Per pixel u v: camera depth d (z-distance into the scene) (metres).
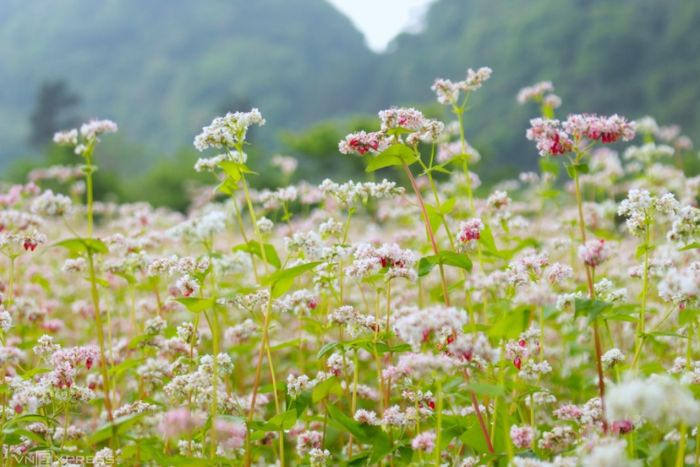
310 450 0.96
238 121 0.96
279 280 0.91
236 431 0.90
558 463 0.84
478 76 1.07
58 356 0.95
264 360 1.19
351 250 1.00
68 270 1.11
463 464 0.90
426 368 0.84
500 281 0.90
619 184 1.53
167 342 1.03
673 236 0.93
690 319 0.89
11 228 1.06
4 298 1.12
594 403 0.91
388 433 0.91
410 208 1.35
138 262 1.07
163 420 0.90
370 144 0.96
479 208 1.18
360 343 0.93
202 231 0.91
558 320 1.13
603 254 0.88
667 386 0.80
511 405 0.94
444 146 1.25
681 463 0.87
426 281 1.32
